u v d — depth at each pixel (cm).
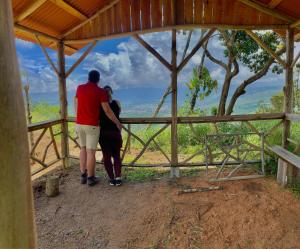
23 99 78
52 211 328
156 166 444
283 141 431
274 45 826
